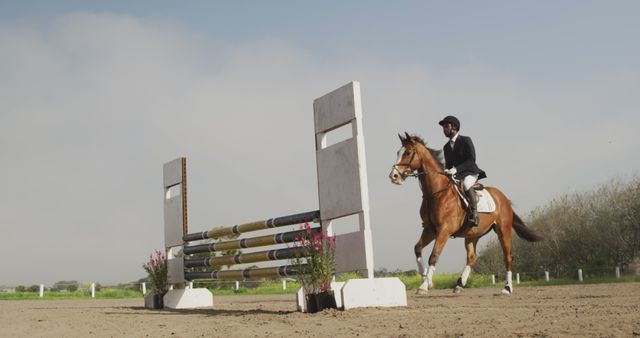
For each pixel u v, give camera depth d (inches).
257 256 371.2
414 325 224.5
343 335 207.3
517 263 997.2
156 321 308.0
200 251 441.7
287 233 347.3
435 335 192.2
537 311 262.8
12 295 890.1
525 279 940.0
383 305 311.1
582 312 246.5
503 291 423.2
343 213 322.3
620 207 896.9
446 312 276.4
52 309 459.5
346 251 323.3
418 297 438.3
